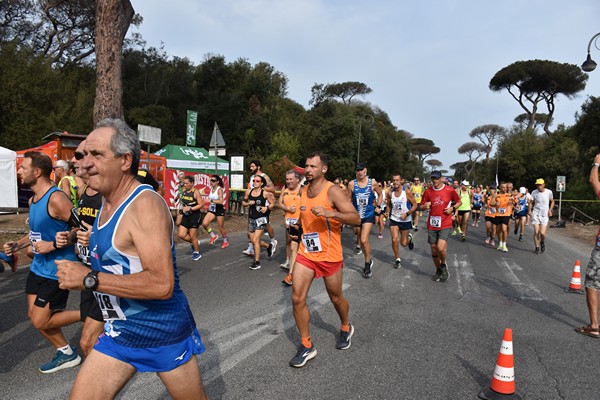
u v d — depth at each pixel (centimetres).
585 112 2667
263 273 764
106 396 196
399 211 852
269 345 430
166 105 3391
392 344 443
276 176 2470
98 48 1029
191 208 847
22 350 398
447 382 361
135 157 194
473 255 1061
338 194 383
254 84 3712
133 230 182
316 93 5288
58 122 2258
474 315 554
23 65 2286
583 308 602
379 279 752
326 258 392
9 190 1462
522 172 3891
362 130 4594
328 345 434
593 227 2131
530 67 5466
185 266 809
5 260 370
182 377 209
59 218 338
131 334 197
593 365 404
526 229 1866
